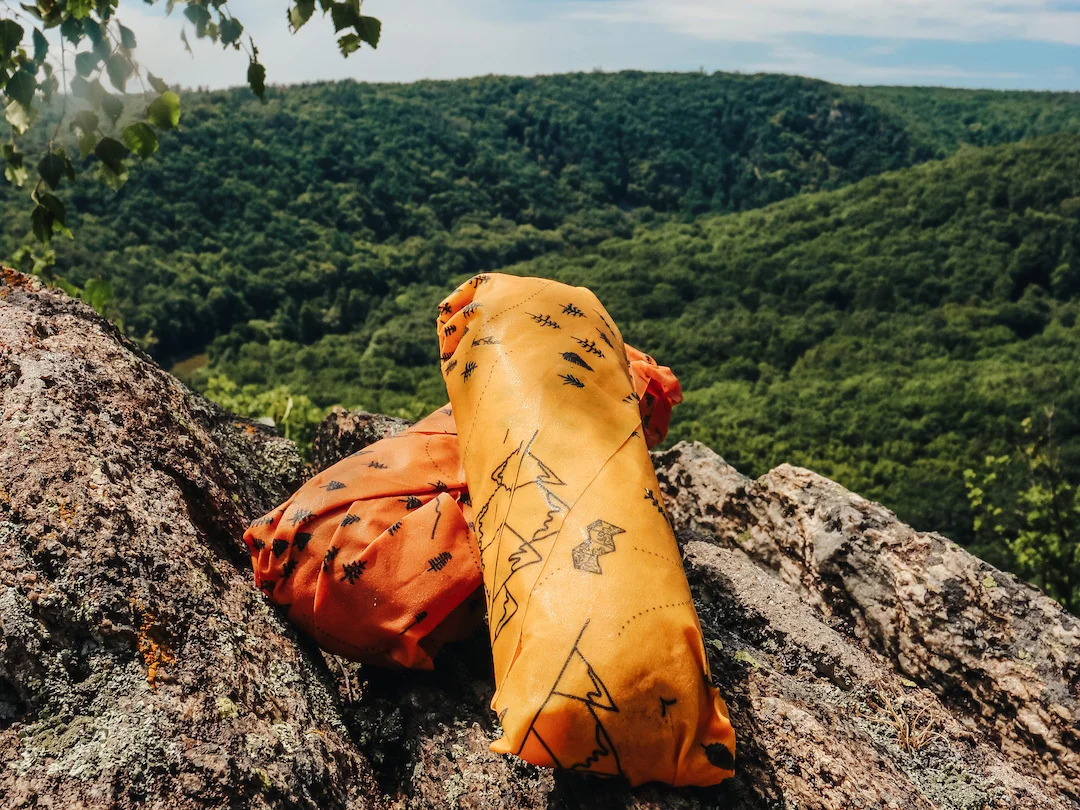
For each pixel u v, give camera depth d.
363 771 1.91
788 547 3.43
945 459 60.06
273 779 1.61
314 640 2.17
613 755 1.62
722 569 2.90
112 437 2.21
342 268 121.50
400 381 87.69
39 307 2.78
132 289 94.69
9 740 1.53
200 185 123.00
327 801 1.71
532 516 1.84
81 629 1.68
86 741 1.54
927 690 2.59
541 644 1.65
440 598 2.03
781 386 81.12
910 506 49.41
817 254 107.69
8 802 1.43
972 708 2.77
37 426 2.05
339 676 2.23
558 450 1.93
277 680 1.92
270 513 2.16
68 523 1.82
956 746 2.32
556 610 1.68
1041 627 2.75
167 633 1.77
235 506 2.57
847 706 2.41
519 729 1.62
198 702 1.67
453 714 2.10
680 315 107.75
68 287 3.55
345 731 1.98
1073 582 15.91
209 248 114.31
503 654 1.77
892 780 2.00
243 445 3.27
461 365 2.22
